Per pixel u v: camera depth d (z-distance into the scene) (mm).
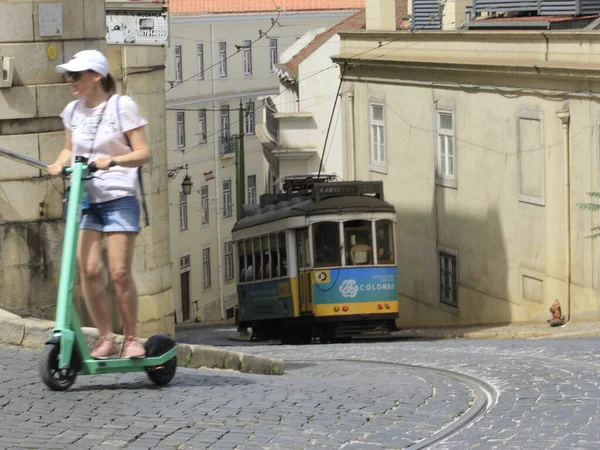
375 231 31594
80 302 14797
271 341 35188
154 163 24562
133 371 9320
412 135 37062
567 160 29859
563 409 9492
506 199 32469
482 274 33719
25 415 8352
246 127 80938
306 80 50719
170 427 8234
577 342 19422
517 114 31766
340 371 14125
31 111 14344
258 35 80562
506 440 8227
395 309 31656
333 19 84625
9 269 14141
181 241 72500
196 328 51844
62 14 14578
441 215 35719
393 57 37469
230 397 9484
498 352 17719
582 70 28844
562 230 30188
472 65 33156
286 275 32469
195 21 75125
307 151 50250
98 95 9023
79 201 8695
